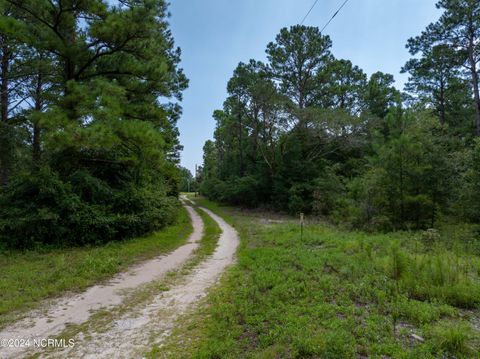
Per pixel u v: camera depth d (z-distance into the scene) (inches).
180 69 847.7
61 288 237.0
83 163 498.3
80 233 416.2
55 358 137.7
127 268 314.3
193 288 245.9
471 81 940.6
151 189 597.3
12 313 189.8
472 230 430.3
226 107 1672.0
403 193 526.0
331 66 1141.1
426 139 518.9
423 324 161.6
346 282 231.8
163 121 605.3
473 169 475.2
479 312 182.9
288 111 1114.7
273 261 313.7
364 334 148.3
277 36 1148.5
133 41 479.5
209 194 1967.3
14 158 515.8
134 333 163.0
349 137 1084.5
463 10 812.0
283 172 1146.0
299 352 132.5
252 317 173.0
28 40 403.2
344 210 660.1
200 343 149.3
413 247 345.7
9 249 371.6
